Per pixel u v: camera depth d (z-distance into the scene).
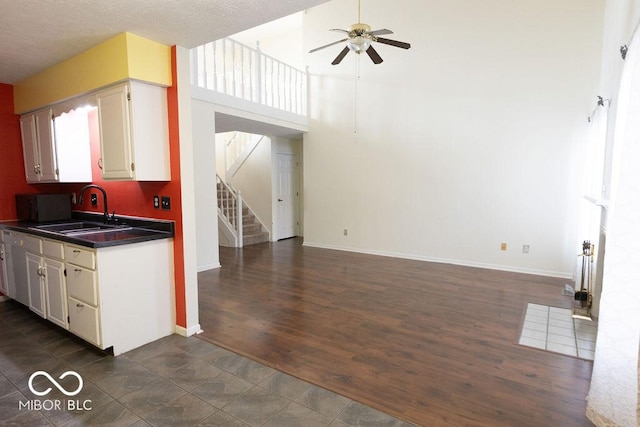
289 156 7.91
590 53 4.38
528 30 4.72
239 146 8.12
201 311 3.52
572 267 4.67
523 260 4.97
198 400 2.10
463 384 2.28
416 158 5.69
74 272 2.66
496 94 4.99
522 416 1.97
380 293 4.09
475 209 5.26
